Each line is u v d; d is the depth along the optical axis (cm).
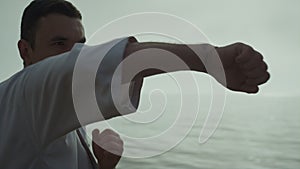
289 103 7875
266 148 2297
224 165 1766
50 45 122
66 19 124
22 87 86
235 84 68
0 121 91
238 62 65
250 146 2333
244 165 1806
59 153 100
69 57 77
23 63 128
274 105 7194
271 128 3394
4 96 91
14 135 89
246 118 4272
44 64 83
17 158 91
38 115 84
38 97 82
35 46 124
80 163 119
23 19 127
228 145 2294
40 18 123
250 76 66
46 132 85
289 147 2330
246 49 65
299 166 1823
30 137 89
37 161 93
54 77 77
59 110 80
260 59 65
